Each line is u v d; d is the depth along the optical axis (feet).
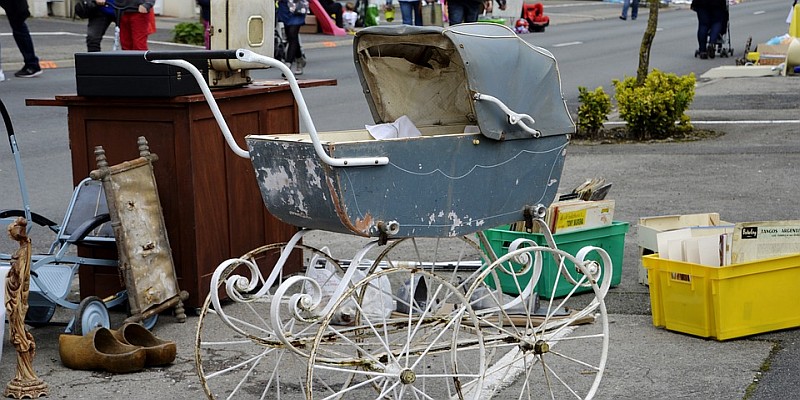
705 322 19.21
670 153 39.93
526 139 16.07
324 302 17.61
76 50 71.56
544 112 16.26
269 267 23.20
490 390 17.12
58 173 35.88
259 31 21.97
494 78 15.52
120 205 19.65
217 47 21.49
